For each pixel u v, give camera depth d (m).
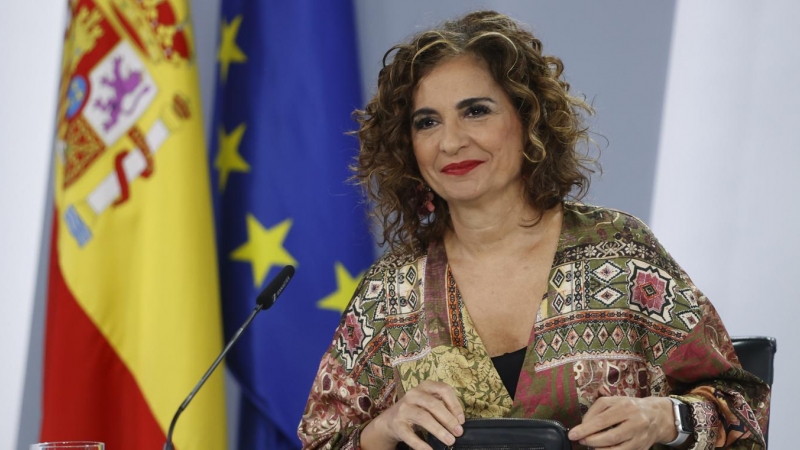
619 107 6.10
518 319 3.40
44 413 5.01
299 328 5.27
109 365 5.03
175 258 5.04
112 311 5.04
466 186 3.36
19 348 5.77
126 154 5.08
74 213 5.03
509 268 3.46
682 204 6.11
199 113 5.21
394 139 3.57
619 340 3.31
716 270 6.06
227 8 5.52
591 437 2.96
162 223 5.05
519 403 3.28
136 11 5.14
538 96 3.43
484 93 3.35
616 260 3.37
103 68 5.11
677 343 3.29
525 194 3.47
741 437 3.17
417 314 3.54
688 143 6.11
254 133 5.38
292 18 5.40
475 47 3.39
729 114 6.07
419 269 3.61
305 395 5.24
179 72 5.14
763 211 5.99
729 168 6.06
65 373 4.97
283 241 5.31
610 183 6.07
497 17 3.54
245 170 5.38
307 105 5.36
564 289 3.37
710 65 6.11
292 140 5.36
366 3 6.07
